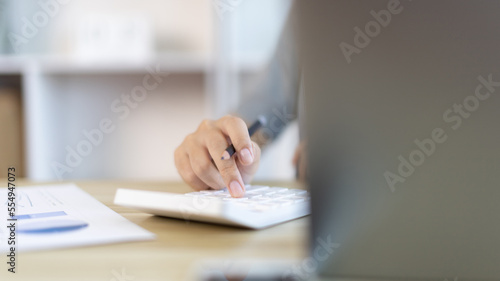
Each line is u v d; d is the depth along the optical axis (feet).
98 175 7.20
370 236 0.91
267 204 1.49
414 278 0.90
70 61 5.89
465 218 0.90
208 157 2.01
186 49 6.98
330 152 0.94
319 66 0.95
